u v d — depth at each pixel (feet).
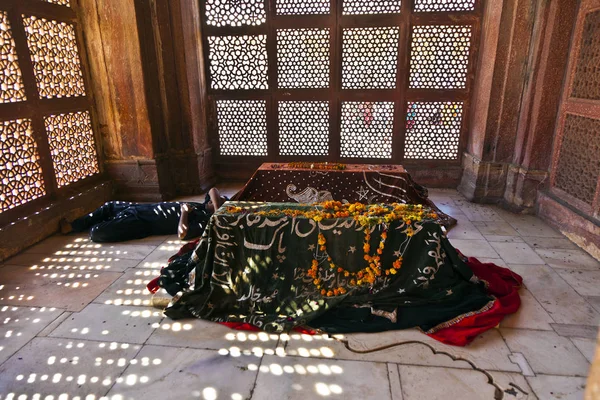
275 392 6.20
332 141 17.61
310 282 8.26
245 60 17.16
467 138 16.65
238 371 6.66
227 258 8.35
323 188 12.71
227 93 17.60
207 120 18.06
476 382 6.36
